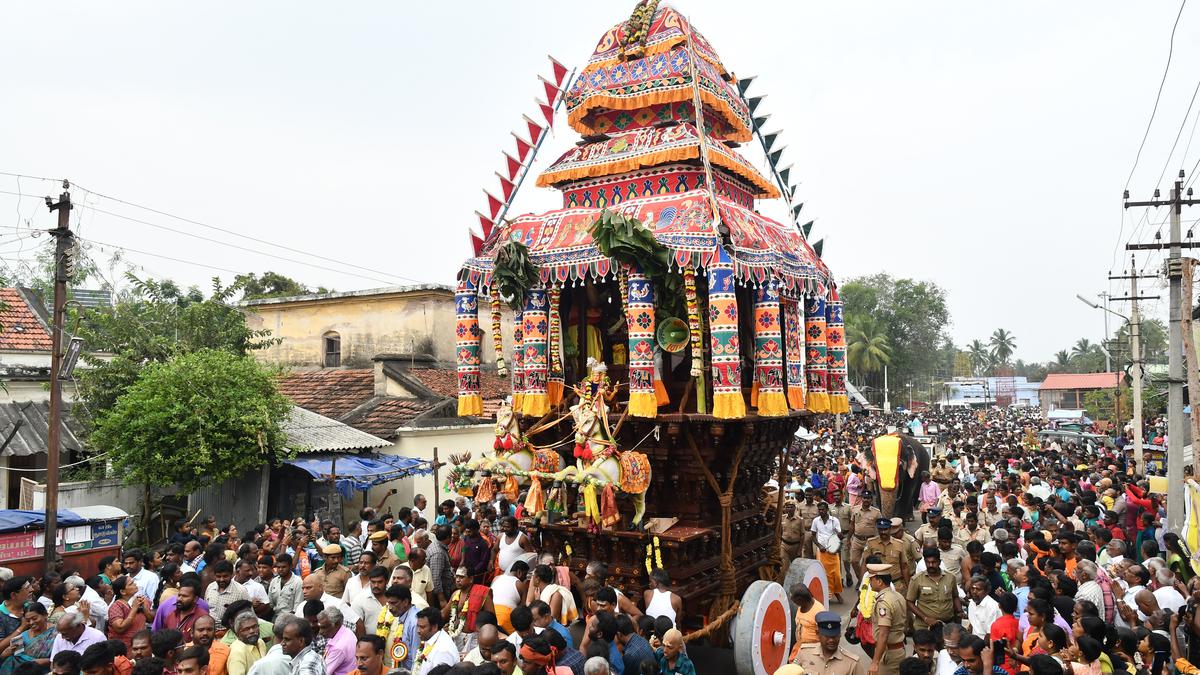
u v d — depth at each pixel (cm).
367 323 2625
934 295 8031
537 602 706
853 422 5566
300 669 646
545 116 1042
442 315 2577
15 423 1689
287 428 1775
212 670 687
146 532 1645
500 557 973
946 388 11250
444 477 1984
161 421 1477
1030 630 715
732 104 1055
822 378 1061
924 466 1794
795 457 2867
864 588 841
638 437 895
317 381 2398
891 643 777
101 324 1895
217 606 840
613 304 1008
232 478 1678
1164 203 1588
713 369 826
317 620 705
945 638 640
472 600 823
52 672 634
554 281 911
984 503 1529
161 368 1545
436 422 2008
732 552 962
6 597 819
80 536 1229
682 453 888
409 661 718
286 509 1703
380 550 988
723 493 908
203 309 2053
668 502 925
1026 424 6331
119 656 706
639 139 977
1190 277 1452
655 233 855
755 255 890
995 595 802
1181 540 1198
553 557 870
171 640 664
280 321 2770
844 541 1473
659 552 830
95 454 1703
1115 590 895
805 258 1055
